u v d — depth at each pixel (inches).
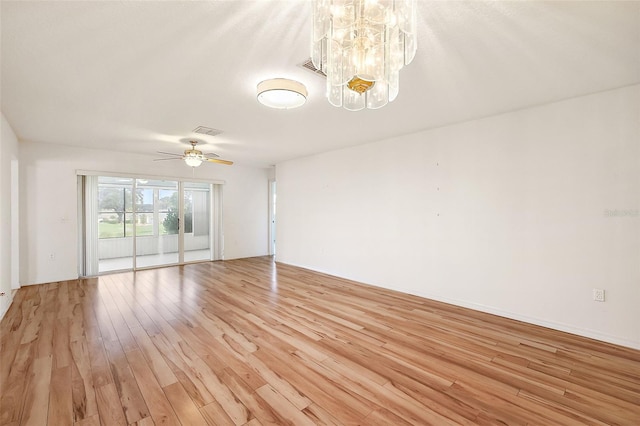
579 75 97.0
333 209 221.5
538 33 73.6
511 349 103.7
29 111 129.8
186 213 274.1
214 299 161.0
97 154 213.0
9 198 148.2
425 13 65.9
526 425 67.5
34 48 79.9
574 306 116.3
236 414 70.7
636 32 72.6
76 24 69.7
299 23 70.2
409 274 172.6
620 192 106.7
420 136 166.2
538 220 125.0
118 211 236.8
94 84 103.0
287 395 78.0
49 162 193.9
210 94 112.5
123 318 132.5
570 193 117.3
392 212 181.3
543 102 121.3
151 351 101.6
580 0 61.3
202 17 67.8
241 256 298.8
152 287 185.9
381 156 187.3
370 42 60.5
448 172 154.3
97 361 94.7
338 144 198.7
